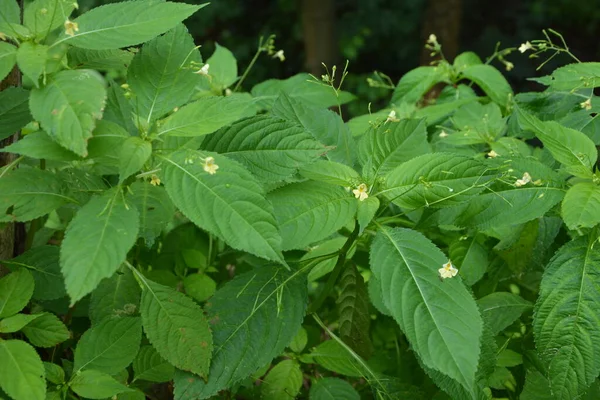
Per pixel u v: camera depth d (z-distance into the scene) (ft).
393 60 9.90
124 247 2.28
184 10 2.46
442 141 3.24
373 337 3.39
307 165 2.62
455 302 2.40
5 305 2.54
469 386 2.31
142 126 2.49
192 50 2.58
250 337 2.56
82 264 2.24
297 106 2.85
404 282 2.43
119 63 2.67
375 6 9.77
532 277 3.22
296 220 2.49
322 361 2.89
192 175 2.39
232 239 2.31
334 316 3.29
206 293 3.11
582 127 2.94
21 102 2.63
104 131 2.42
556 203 2.64
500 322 2.87
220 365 2.53
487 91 3.57
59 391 2.53
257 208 2.34
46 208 2.51
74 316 2.97
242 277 2.64
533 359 2.90
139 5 2.46
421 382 3.15
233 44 9.98
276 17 10.03
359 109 9.05
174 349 2.51
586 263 2.57
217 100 2.48
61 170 2.66
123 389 2.53
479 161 2.53
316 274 2.92
